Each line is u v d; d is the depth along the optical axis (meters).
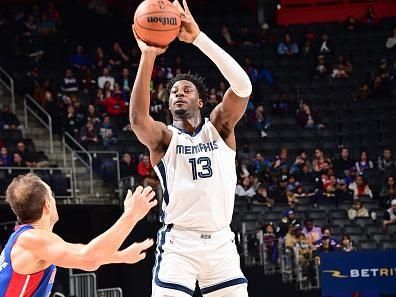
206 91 5.88
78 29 22.70
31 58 20.92
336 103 21.47
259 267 15.73
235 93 5.61
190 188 5.51
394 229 17.09
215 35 23.45
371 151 20.02
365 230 17.08
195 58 22.27
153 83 20.28
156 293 5.52
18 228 4.71
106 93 19.69
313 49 23.02
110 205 16.64
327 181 18.03
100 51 21.33
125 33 22.98
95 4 23.52
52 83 20.14
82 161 18.08
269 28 23.88
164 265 5.53
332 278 15.18
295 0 24.70
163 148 5.64
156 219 15.84
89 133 18.53
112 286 15.79
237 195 17.56
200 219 5.50
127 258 4.49
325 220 17.23
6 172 16.14
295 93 21.66
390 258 15.17
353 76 22.20
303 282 15.48
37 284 4.65
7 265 4.62
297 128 20.38
